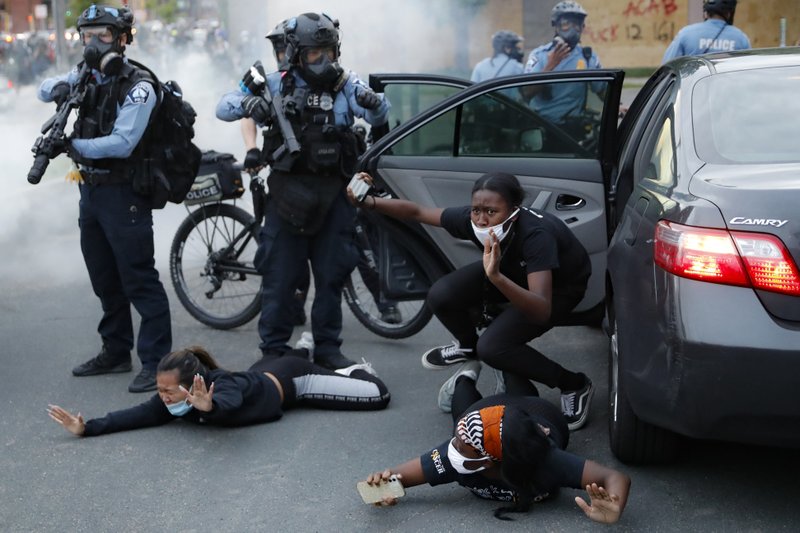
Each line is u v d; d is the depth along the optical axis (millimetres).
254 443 4328
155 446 4328
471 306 4375
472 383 4336
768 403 3076
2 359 5625
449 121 4926
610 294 4254
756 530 3404
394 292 4961
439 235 4754
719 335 3090
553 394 4844
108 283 5219
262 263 5031
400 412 4660
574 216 4672
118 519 3691
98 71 4867
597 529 3449
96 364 5328
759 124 3660
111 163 4906
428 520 3582
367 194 4438
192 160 5082
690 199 3291
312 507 3727
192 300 6172
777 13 16844
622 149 4812
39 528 3641
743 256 3094
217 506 3764
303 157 4797
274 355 5027
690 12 15203
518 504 3566
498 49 8461
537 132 4961
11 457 4262
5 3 58719
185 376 4293
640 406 3463
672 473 3863
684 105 3877
